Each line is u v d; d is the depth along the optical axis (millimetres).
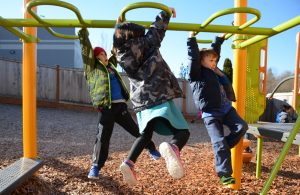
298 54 6535
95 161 3406
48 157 4703
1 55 19953
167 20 2455
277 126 4367
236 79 3320
